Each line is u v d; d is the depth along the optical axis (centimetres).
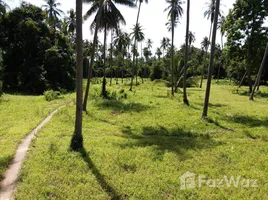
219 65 5300
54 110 1304
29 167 529
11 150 646
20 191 432
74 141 654
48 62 2575
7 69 2619
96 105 1490
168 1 2166
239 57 2603
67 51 2834
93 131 884
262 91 2761
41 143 707
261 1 2344
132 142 735
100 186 448
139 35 3062
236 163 568
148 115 1195
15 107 1363
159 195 419
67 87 2777
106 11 1557
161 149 667
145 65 6350
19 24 2533
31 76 2442
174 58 2634
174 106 1482
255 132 875
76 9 630
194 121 1059
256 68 2658
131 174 498
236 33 2495
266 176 495
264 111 1345
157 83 2556
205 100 1123
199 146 700
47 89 2411
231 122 1052
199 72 5172
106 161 568
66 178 476
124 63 5575
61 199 405
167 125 988
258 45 2414
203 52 5569
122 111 1299
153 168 531
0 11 2381
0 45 2581
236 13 2512
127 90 2800
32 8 2816
